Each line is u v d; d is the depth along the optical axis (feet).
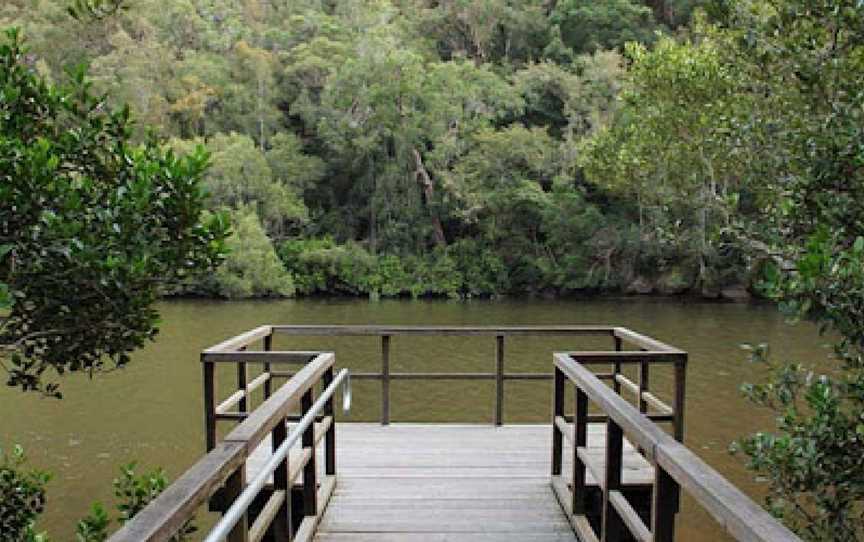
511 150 92.17
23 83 10.46
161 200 10.19
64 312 10.07
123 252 9.82
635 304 83.20
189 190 10.34
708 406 37.52
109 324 10.27
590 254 88.84
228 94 106.73
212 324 65.92
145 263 9.75
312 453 10.85
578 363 11.66
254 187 93.61
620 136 26.45
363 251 94.27
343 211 103.04
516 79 103.19
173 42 114.93
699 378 43.73
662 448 6.55
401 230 97.14
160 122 98.22
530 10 117.91
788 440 10.64
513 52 119.34
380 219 98.58
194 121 103.96
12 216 8.95
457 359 49.78
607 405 8.76
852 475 10.19
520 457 14.67
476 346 54.24
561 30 115.85
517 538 10.73
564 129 96.22
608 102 94.89
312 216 102.27
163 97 101.96
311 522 10.66
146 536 4.09
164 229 10.39
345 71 100.27
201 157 10.56
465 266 93.76
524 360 49.47
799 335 59.11
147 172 10.12
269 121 106.52
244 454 6.31
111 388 41.78
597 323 66.95
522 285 93.76
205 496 5.15
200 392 40.91
